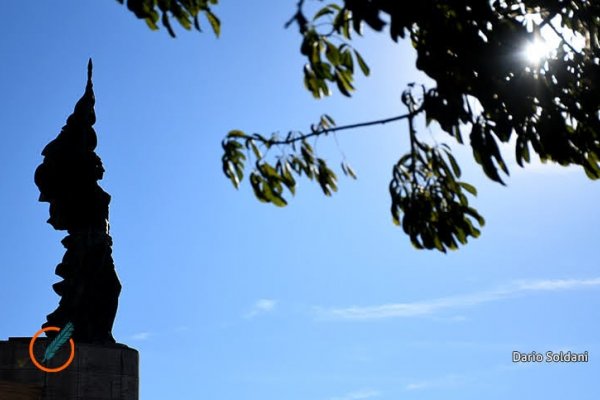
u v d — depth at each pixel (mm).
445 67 12398
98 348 25688
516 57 12430
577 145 13578
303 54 13266
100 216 27266
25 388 24078
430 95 12625
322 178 13930
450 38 12219
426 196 13406
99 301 26547
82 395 24922
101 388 25359
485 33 12469
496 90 12430
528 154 12734
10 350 24562
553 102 12625
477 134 12516
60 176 27078
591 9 13953
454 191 13359
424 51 12445
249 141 13914
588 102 13523
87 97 28094
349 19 13031
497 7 14180
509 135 12477
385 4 11375
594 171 13680
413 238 13531
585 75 13648
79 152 27375
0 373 24375
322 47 13289
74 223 27094
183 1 13555
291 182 14000
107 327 26656
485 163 12516
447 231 13414
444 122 12578
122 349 26188
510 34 12398
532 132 12688
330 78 13422
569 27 14367
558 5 13945
